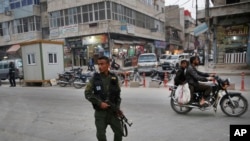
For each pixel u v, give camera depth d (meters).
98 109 3.46
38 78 16.31
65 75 15.52
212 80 6.48
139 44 35.94
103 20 27.89
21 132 5.89
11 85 17.19
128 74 15.40
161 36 45.09
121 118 3.58
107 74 3.50
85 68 27.69
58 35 31.44
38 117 7.27
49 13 32.22
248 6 17.36
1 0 37.16
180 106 6.73
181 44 60.34
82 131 5.71
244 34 18.80
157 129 5.55
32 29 34.78
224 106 6.46
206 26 19.23
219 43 19.89
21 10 35.03
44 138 5.38
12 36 36.56
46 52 16.28
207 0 19.00
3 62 21.23
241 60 19.06
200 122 5.93
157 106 7.96
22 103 9.73
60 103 9.34
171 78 15.22
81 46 29.97
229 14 18.25
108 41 28.05
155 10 42.00
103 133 3.42
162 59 25.75
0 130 6.11
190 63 6.86
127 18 32.03
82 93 11.84
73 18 30.28
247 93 9.73
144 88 12.67
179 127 5.62
